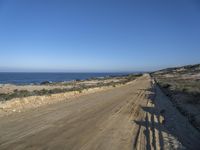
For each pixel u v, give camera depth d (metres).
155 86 59.53
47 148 8.98
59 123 13.60
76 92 34.09
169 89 42.38
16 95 23.31
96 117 16.00
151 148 9.52
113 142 10.18
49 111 17.70
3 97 21.03
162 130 12.85
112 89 49.16
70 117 15.59
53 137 10.57
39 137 10.48
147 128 13.19
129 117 16.48
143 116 17.06
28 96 22.48
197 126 14.43
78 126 13.05
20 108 18.03
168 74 156.62
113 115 17.05
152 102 26.06
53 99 25.17
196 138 11.71
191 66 185.75
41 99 23.12
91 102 24.58
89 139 10.49
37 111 17.44
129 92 40.59
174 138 11.29
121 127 13.20
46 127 12.45
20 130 11.58
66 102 24.03
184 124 14.92
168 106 23.41
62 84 76.00
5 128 11.88
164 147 9.76
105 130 12.36
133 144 9.99
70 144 9.62
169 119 16.28
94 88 44.12
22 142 9.65
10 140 9.87
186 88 36.34
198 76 105.75
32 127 12.29
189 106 21.77
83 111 18.36
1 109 16.58
